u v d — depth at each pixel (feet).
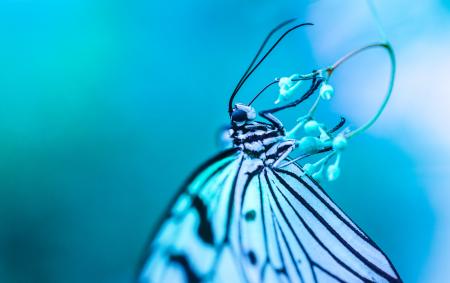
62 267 1.43
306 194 0.91
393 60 0.85
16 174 1.46
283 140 0.90
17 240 1.43
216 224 0.85
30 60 1.55
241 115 0.90
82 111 1.52
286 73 1.28
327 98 0.88
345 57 0.87
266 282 0.87
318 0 1.27
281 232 0.89
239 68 1.44
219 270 0.84
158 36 1.54
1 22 1.55
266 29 1.36
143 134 1.49
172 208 0.82
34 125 1.50
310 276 0.89
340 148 0.86
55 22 1.59
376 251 0.90
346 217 0.90
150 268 0.80
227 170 0.87
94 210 1.47
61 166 1.49
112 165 1.50
